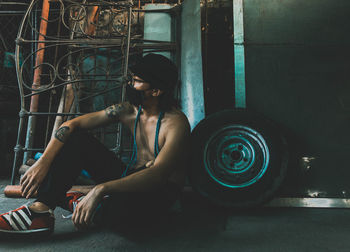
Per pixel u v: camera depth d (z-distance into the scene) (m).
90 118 1.64
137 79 1.45
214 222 1.85
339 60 2.48
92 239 1.47
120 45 3.19
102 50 3.44
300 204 2.30
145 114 1.57
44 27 3.48
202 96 2.80
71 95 3.36
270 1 2.59
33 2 2.98
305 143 2.44
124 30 3.49
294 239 1.49
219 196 2.16
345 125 2.42
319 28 2.52
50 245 1.37
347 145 2.39
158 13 3.38
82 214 1.21
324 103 2.46
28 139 3.25
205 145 2.28
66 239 1.47
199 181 2.21
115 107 1.65
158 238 1.51
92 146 1.56
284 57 2.54
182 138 1.44
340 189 2.35
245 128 2.26
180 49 3.26
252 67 2.55
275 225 1.77
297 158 2.42
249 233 1.60
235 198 2.13
